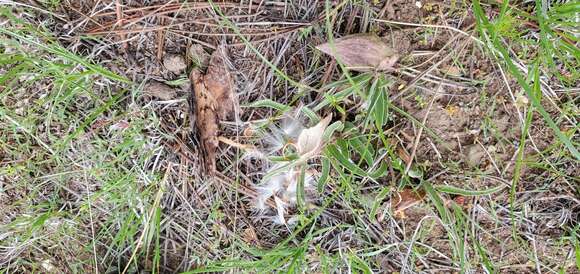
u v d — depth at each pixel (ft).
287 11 1.76
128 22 1.77
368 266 1.92
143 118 1.85
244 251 1.95
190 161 1.87
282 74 1.65
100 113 1.82
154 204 1.87
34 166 1.90
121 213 1.95
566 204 1.85
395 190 1.82
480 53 1.73
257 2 1.75
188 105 1.83
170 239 1.97
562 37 1.67
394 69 1.73
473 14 1.70
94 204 1.94
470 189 1.84
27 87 1.83
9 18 1.76
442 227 1.88
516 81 1.74
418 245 1.92
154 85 1.81
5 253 1.99
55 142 1.87
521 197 1.85
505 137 1.79
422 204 1.85
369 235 1.90
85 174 1.89
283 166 1.74
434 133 1.81
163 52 1.80
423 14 1.72
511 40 1.70
